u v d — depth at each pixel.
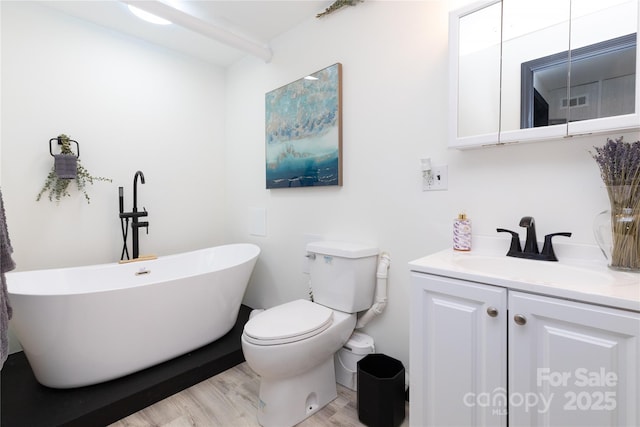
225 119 3.01
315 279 1.86
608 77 1.06
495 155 1.36
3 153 1.91
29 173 2.00
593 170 1.14
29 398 1.51
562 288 0.82
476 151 1.41
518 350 0.90
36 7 2.01
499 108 1.28
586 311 0.79
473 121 1.34
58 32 2.10
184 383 1.74
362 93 1.84
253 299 2.71
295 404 1.47
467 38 1.35
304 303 1.76
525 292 0.88
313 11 2.08
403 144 1.67
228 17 2.14
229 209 2.99
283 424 1.43
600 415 0.78
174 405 1.61
